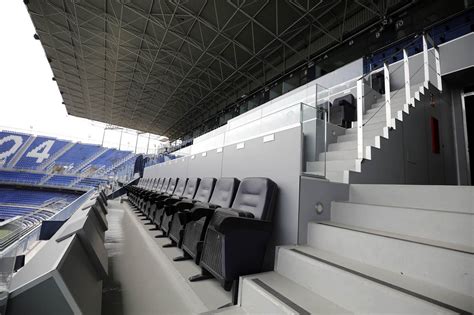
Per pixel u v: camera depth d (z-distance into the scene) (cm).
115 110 1579
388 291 92
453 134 387
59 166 1956
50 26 768
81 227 137
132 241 280
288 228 168
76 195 1717
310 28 694
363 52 616
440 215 123
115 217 471
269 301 112
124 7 654
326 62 716
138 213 541
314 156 187
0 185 1636
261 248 154
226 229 142
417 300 85
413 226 133
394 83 489
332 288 112
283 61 869
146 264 204
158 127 1939
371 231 139
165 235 304
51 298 88
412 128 288
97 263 138
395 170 254
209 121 1411
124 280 169
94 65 980
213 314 124
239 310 129
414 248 108
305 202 167
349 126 393
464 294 91
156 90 1171
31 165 1905
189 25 724
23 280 93
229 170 275
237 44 755
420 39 472
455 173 372
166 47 828
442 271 98
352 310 102
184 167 474
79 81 1163
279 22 686
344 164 232
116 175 1681
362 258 127
